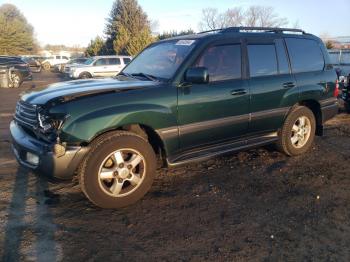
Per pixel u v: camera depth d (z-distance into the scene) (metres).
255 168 5.61
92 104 4.08
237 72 5.23
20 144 4.27
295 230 3.81
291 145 6.02
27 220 4.01
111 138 4.16
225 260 3.30
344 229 3.84
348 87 9.82
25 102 4.43
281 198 4.57
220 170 5.53
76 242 3.59
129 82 4.70
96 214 4.16
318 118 6.45
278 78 5.66
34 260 3.29
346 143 7.03
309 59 6.21
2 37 73.81
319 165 5.76
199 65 4.85
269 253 3.41
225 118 5.07
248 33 5.50
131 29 56.16
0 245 3.51
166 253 3.41
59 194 4.68
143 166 4.42
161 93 4.50
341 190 4.82
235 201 4.48
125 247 3.51
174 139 4.65
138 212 4.22
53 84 4.99
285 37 5.93
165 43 5.59
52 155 3.92
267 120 5.59
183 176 5.30
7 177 5.23
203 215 4.14
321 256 3.37
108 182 4.29
